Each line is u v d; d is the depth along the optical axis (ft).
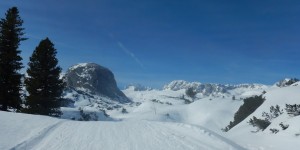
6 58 144.36
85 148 51.55
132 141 59.16
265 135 98.43
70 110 366.63
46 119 78.69
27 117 78.02
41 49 161.99
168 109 640.99
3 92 142.72
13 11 151.64
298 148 76.48
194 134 68.18
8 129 61.31
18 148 48.08
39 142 53.83
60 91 164.35
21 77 147.64
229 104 582.35
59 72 164.96
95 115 436.76
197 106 618.03
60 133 63.31
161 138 63.10
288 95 151.53
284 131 91.97
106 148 52.29
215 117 527.40
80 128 71.67
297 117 95.30
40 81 158.10
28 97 153.99
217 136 68.44
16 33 150.00
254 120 123.44
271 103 152.25
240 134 118.42
